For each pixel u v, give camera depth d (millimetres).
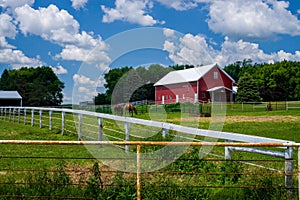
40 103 63656
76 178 7469
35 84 65750
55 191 6129
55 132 17375
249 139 7574
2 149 11898
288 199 5988
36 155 10680
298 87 71500
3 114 30484
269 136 15836
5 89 62500
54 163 9281
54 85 77375
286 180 6129
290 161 6109
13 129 19266
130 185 6137
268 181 6285
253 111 37938
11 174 7715
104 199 5965
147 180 6871
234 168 7219
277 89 66562
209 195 6168
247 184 6355
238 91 53750
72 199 5992
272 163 8922
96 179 6262
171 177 7344
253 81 53500
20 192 6145
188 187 6082
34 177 6840
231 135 8086
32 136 15891
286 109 39281
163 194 6035
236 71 107500
